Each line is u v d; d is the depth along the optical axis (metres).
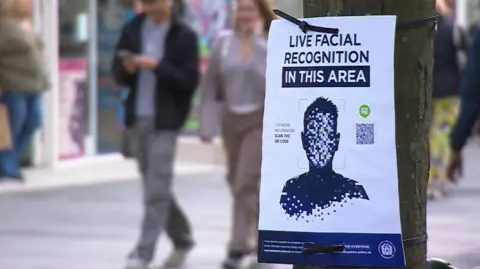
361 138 8.15
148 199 19.06
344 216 8.20
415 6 8.27
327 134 8.23
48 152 34.56
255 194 19.08
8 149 30.44
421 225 8.51
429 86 8.49
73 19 35.47
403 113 8.30
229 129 19.34
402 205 8.33
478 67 16.97
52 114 34.38
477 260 19.91
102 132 37.22
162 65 18.69
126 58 18.75
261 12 19.34
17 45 30.19
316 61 8.26
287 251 8.36
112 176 33.69
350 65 8.17
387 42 8.12
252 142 19.06
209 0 38.41
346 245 8.20
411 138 8.34
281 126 8.37
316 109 8.25
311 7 8.48
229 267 19.20
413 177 8.37
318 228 8.26
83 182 32.19
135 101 19.09
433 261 9.56
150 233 19.02
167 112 18.89
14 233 23.66
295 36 8.34
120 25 37.06
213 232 23.80
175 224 20.38
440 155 28.61
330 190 8.23
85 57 36.12
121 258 20.88
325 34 8.23
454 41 28.22
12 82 30.33
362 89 8.15
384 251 8.13
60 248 21.91
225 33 19.72
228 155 19.69
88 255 21.17
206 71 19.97
